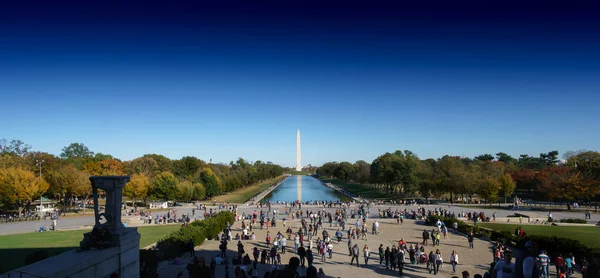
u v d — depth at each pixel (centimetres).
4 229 6406
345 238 5522
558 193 9444
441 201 11862
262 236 5691
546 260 1180
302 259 3559
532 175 13388
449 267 3778
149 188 11225
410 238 5525
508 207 9825
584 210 9200
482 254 4394
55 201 12019
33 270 1764
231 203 11775
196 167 16925
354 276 3453
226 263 3706
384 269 3716
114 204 2267
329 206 10006
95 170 14038
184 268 3612
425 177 12556
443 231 5581
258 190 19200
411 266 3822
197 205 10581
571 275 3331
